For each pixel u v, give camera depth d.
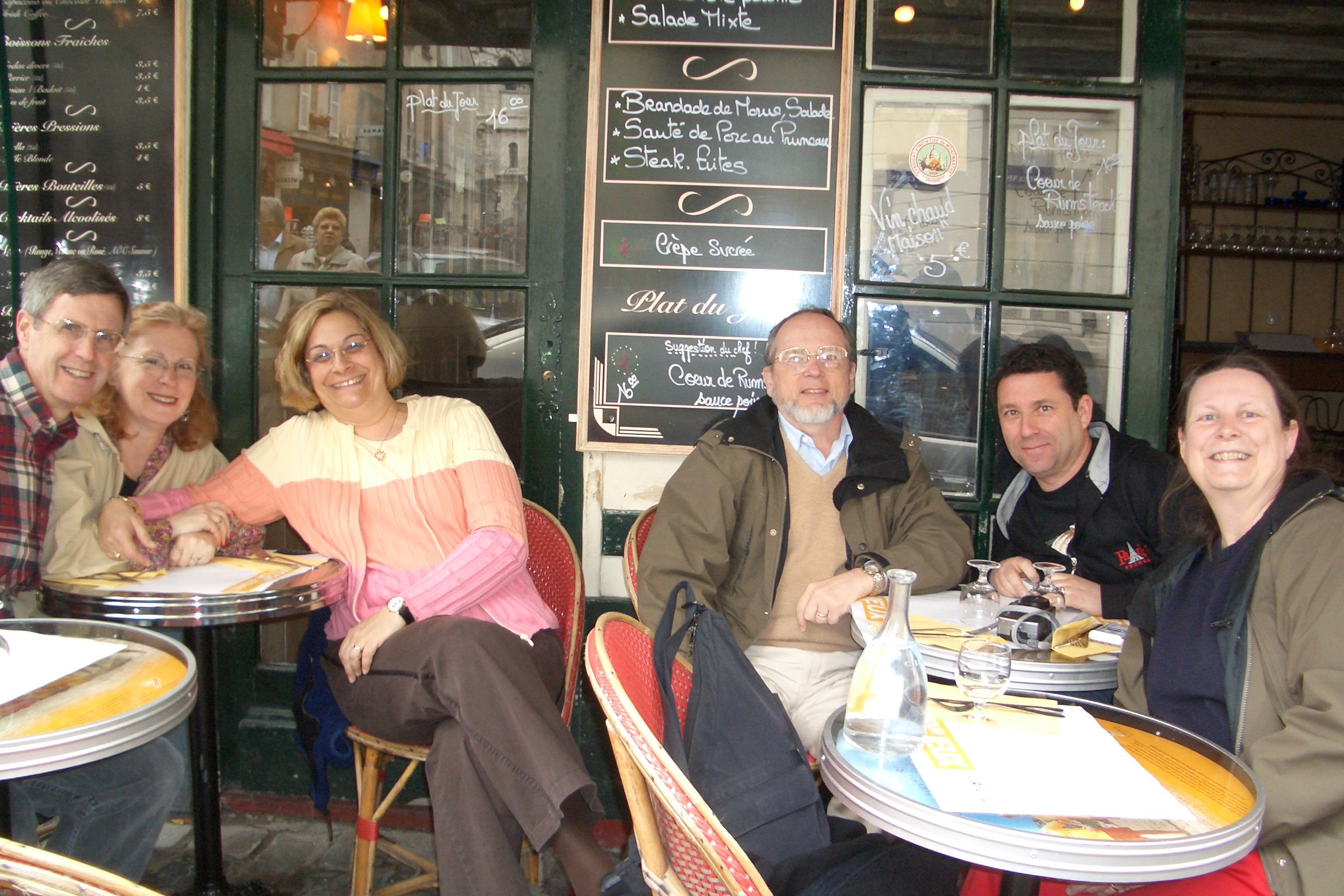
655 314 2.60
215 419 2.36
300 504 2.22
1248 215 5.65
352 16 2.65
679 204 2.58
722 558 2.15
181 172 2.60
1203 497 1.61
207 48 2.62
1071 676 1.65
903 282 2.62
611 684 1.17
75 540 1.98
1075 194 2.62
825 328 2.23
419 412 2.33
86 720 1.28
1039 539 2.37
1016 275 2.63
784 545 2.20
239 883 2.29
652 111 2.57
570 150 2.60
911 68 2.60
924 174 2.61
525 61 2.62
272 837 2.57
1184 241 5.37
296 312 2.35
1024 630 1.76
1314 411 5.61
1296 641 1.38
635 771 1.24
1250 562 1.47
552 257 2.63
